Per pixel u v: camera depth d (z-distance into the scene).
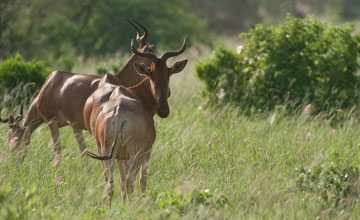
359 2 190.00
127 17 90.62
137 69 24.22
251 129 32.81
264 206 20.97
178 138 30.41
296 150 29.05
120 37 89.56
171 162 28.03
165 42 91.00
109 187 21.30
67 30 83.56
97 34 88.75
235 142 30.47
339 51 38.50
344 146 29.55
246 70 40.19
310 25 39.59
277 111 35.91
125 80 30.06
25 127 29.69
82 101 28.48
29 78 41.88
